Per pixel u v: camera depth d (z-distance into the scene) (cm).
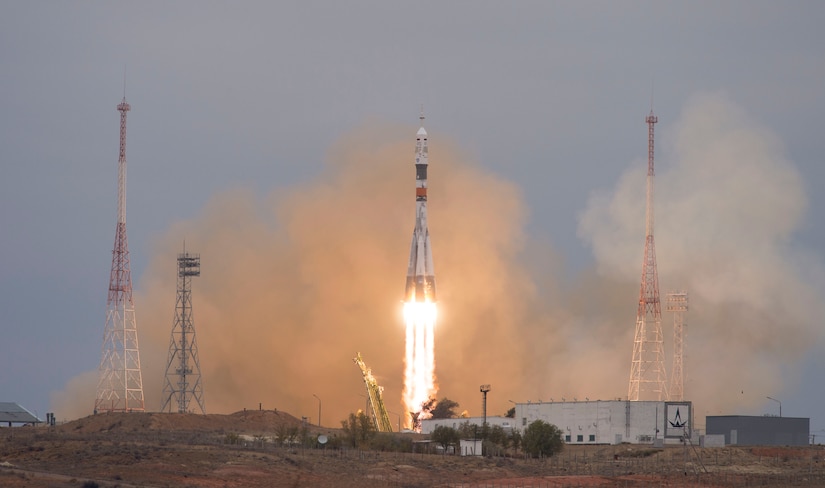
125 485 18625
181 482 19362
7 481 18150
